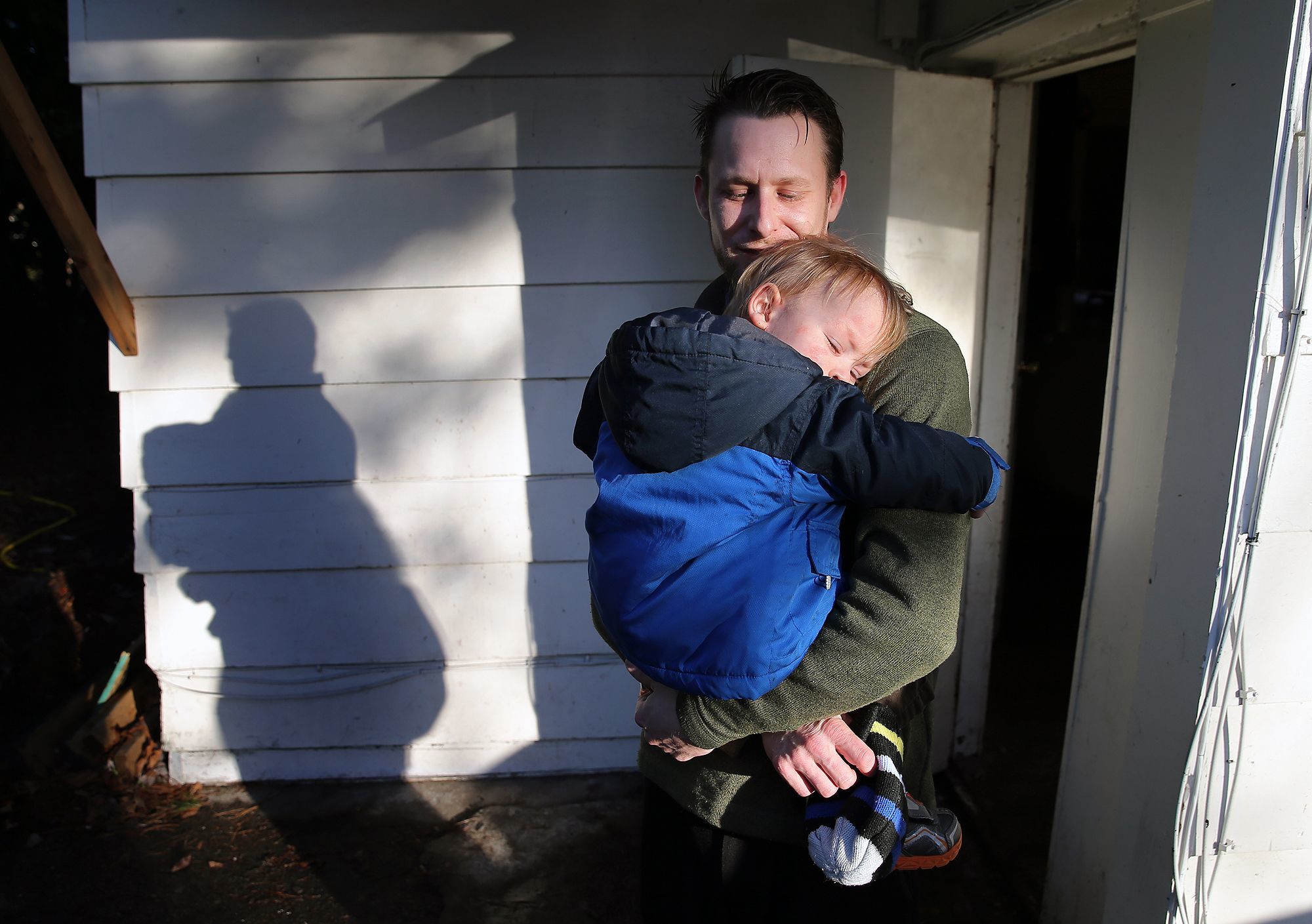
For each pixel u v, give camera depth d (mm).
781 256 1233
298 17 2613
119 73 2617
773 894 1404
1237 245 1494
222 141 2672
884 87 2523
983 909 2553
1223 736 1623
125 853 2766
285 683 3027
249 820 2930
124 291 2689
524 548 2961
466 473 2900
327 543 2926
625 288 2807
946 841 1318
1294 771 1652
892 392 1212
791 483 1126
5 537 4426
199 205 2707
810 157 1414
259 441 2852
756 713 1167
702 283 2811
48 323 6156
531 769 3141
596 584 1276
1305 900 1722
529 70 2668
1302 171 1411
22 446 5680
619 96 2695
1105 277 4820
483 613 3006
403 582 2969
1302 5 1365
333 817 2947
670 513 1160
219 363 2797
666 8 2650
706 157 1521
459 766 3123
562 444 2895
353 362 2812
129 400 2818
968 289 2723
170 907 2566
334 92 2662
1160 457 1944
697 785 1403
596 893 2627
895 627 1111
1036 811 2895
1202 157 1564
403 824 2914
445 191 2732
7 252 5883
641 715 1315
